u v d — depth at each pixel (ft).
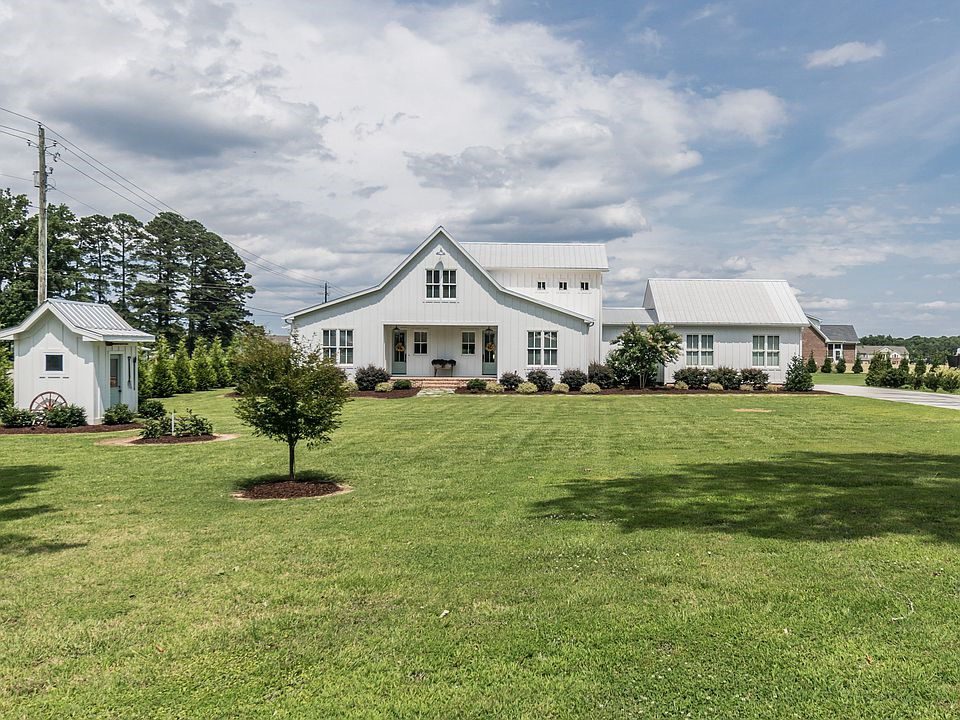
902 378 117.80
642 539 23.07
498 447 46.24
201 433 52.37
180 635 15.76
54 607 17.48
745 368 113.29
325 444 47.32
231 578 19.63
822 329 246.47
